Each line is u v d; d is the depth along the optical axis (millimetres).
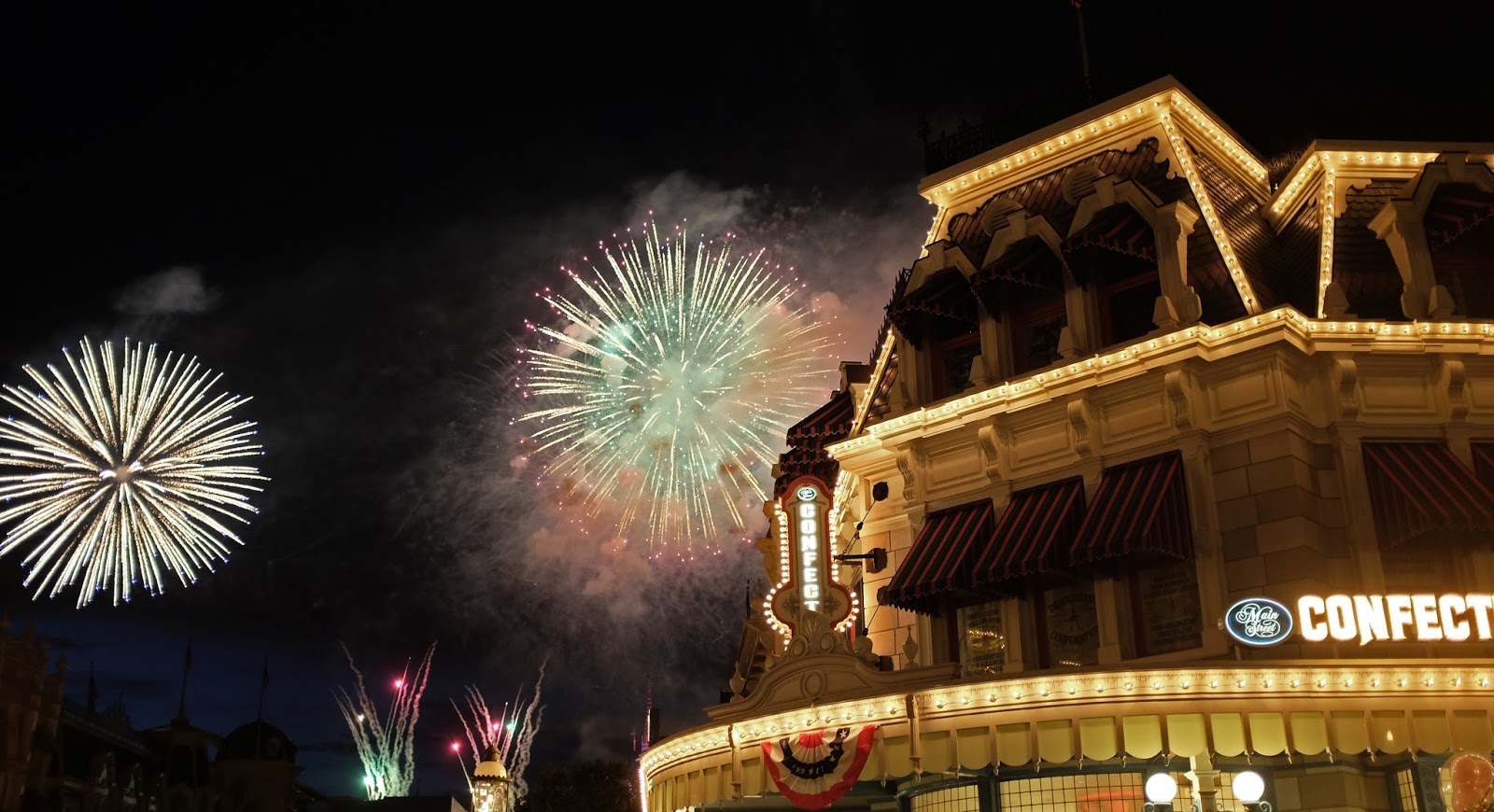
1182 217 22906
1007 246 24047
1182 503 21406
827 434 29234
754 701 21516
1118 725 18172
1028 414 23781
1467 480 21031
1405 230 22812
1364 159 24141
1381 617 19016
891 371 27469
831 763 19922
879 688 20000
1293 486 20750
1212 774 18469
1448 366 21938
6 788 60156
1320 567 20516
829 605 23000
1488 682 18391
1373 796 19812
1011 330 24906
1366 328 21797
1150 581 21875
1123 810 20094
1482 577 21062
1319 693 18250
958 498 24703
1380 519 21109
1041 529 22375
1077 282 23734
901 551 25734
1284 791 19781
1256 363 21609
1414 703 18281
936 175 27453
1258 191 26828
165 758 92938
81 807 76375
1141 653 21547
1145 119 25016
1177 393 21906
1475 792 15352
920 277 25281
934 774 21797
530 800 89000
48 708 66188
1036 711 18594
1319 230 23688
